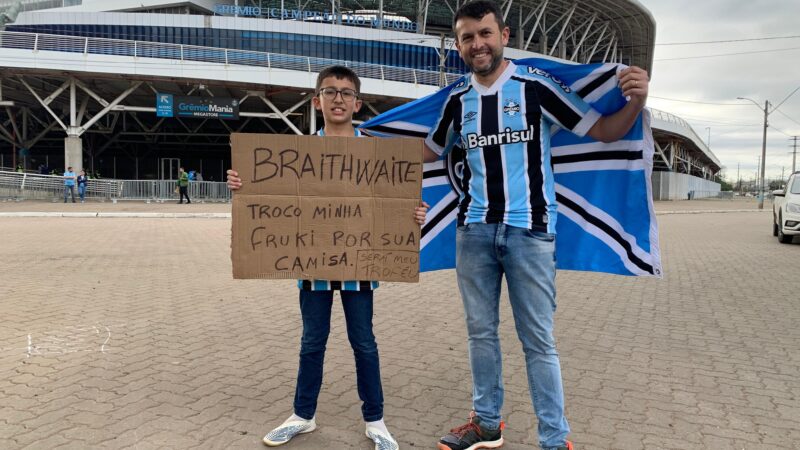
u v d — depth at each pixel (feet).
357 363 9.43
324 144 9.10
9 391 11.60
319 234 9.17
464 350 14.99
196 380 12.41
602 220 9.63
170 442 9.44
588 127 8.91
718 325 17.98
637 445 9.57
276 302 20.61
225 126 149.59
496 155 8.48
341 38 131.03
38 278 24.85
